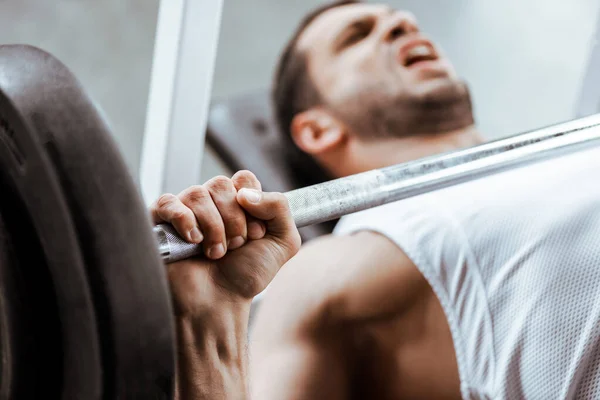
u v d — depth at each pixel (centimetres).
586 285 84
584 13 190
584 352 82
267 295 114
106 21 190
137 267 50
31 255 53
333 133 183
